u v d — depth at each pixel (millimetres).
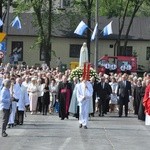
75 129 26062
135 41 80562
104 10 79062
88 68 27344
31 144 20094
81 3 71000
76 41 79250
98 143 20672
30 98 36688
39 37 68438
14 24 49406
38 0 66188
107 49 79062
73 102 31359
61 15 73750
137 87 38031
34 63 78938
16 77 28953
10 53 78438
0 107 22609
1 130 24797
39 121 30625
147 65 79875
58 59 72750
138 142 21250
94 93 36094
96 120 32719
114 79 40812
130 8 81375
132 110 40531
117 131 25562
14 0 68062
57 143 20453
